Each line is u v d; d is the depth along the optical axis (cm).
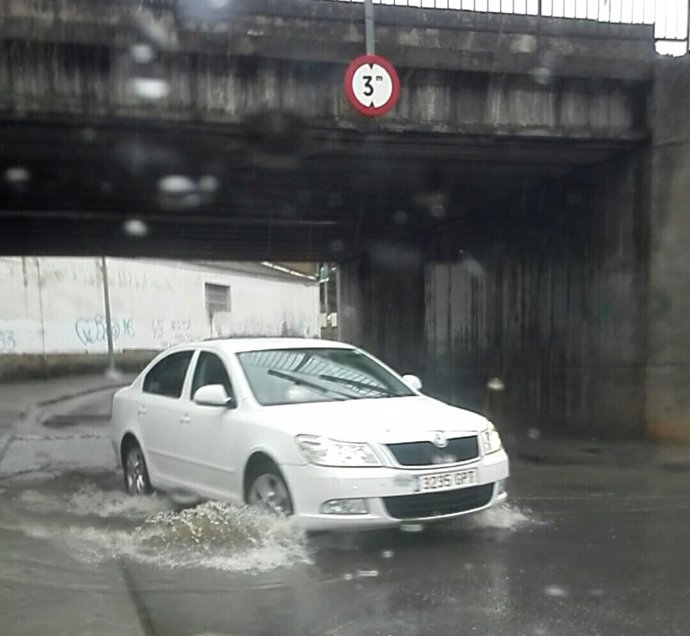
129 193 1474
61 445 1307
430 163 1277
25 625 465
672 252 1159
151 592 523
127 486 864
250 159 1208
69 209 1623
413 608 492
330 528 583
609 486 899
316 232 1975
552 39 1164
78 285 3412
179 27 993
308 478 591
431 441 609
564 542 646
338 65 1052
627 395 1223
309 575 555
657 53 1194
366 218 1777
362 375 757
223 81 1023
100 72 982
